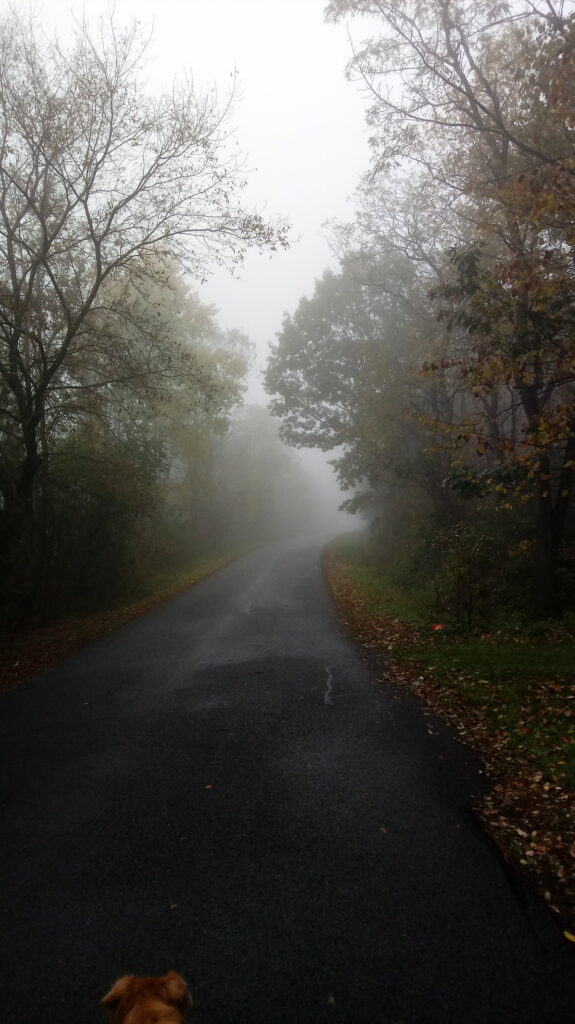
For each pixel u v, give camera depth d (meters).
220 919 3.36
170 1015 1.45
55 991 2.87
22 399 12.81
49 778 5.40
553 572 11.60
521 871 3.76
